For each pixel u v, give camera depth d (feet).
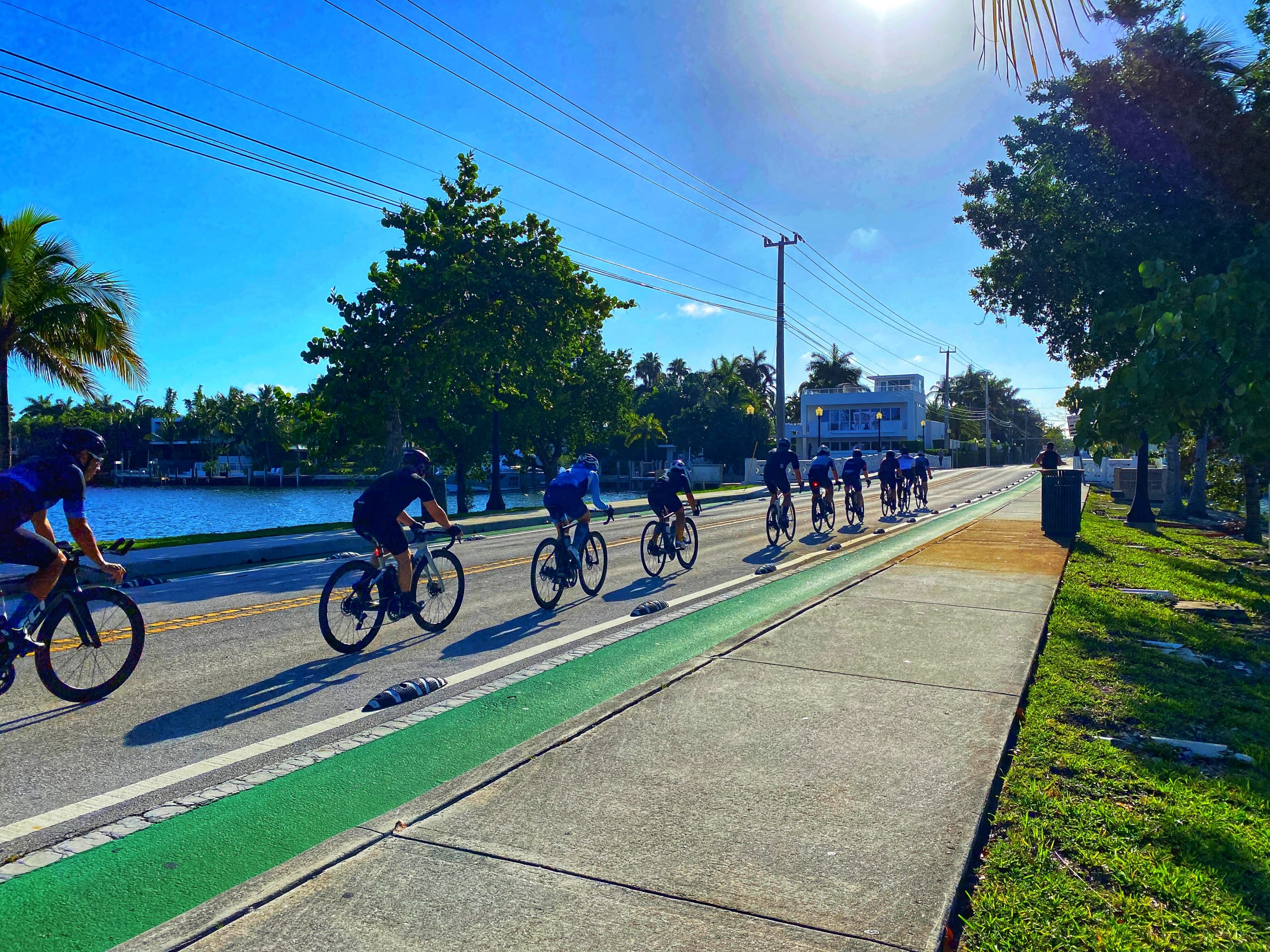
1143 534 63.62
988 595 28.27
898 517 72.33
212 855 11.39
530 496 210.79
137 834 12.01
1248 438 19.79
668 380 299.17
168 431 359.66
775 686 17.35
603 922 8.80
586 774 12.73
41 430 272.72
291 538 56.65
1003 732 14.64
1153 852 10.71
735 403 246.68
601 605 30.25
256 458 339.36
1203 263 37.37
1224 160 33.50
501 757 13.41
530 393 110.42
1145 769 13.57
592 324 90.38
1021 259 48.08
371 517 23.68
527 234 87.97
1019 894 9.48
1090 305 45.03
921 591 28.91
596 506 30.76
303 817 12.57
